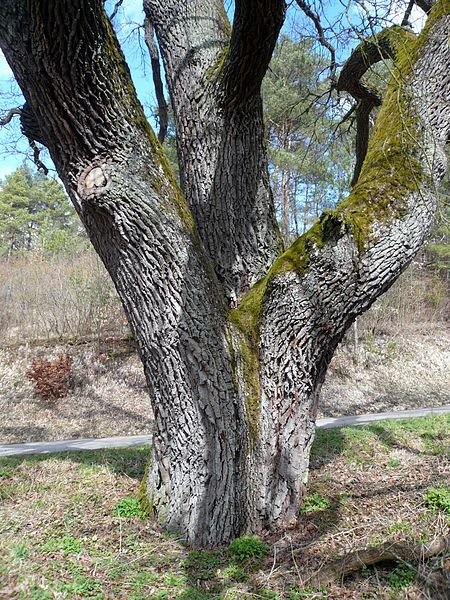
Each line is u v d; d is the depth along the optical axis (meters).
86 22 3.01
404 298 20.84
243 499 3.76
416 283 22.25
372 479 5.10
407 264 3.96
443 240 21.34
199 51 4.95
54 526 3.95
